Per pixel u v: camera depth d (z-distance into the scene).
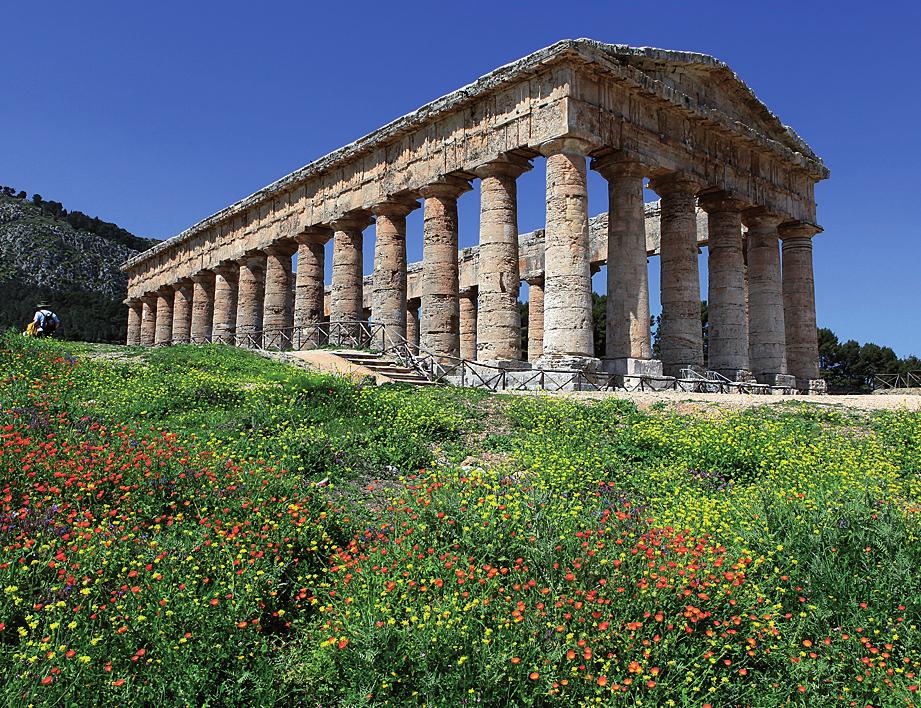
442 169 32.12
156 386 20.00
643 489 13.55
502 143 29.47
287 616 8.38
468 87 30.55
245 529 9.47
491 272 29.59
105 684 6.59
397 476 13.75
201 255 51.81
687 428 18.03
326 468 13.74
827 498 11.05
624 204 29.48
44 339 28.72
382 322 35.22
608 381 27.72
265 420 16.23
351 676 7.05
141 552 8.52
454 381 29.55
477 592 8.05
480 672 6.79
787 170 37.56
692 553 8.64
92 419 14.72
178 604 7.51
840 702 7.35
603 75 28.38
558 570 8.41
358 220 38.47
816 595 8.77
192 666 6.82
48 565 8.02
